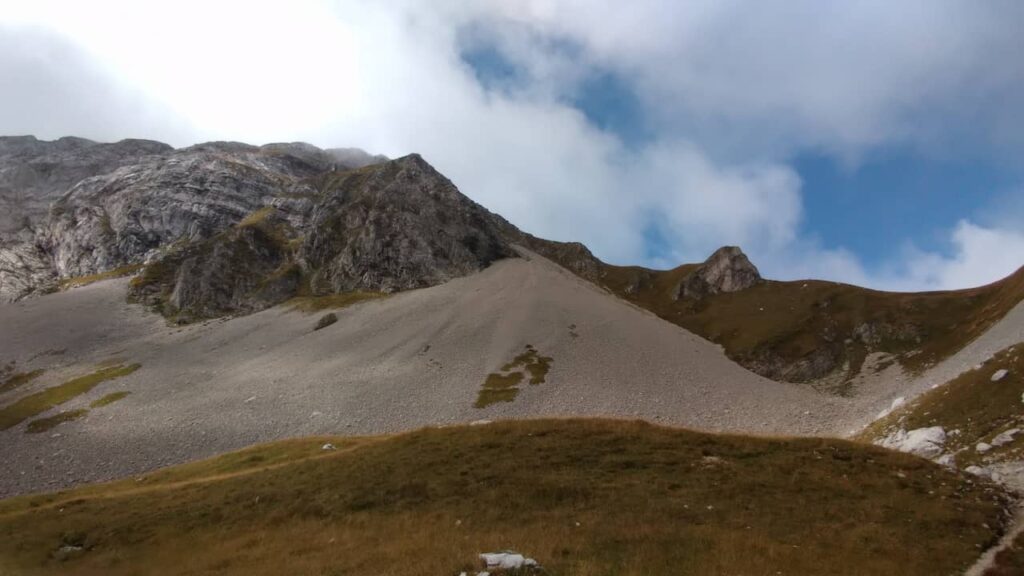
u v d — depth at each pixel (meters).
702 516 31.59
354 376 121.31
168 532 37.12
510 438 44.44
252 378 123.06
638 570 24.19
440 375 120.81
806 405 117.88
